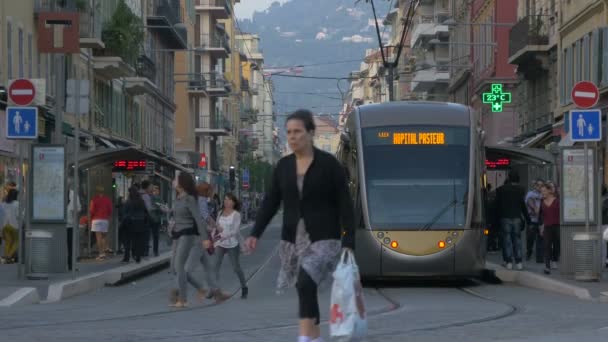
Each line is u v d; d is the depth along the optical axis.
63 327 14.81
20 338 13.27
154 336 13.56
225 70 131.25
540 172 43.12
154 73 66.19
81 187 33.88
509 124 68.12
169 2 77.69
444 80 93.88
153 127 73.56
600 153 41.72
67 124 45.66
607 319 15.60
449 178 24.73
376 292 23.33
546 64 54.41
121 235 36.16
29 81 23.19
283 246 9.76
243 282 21.66
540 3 56.69
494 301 20.11
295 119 9.66
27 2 40.72
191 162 95.50
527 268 28.12
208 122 101.75
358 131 25.53
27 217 24.19
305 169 9.64
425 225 24.20
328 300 20.47
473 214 24.53
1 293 20.22
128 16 52.88
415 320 15.65
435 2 98.69
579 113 23.09
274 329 14.46
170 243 44.25
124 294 23.14
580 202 23.94
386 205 24.47
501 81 67.75
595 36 43.41
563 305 18.75
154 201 35.72
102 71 52.81
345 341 9.20
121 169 35.97
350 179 25.70
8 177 36.91
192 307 19.11
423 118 25.48
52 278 24.09
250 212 106.94
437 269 24.06
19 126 23.19
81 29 46.50
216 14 108.06
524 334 13.63
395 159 24.95
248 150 143.62
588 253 23.00
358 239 24.45
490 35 71.44
